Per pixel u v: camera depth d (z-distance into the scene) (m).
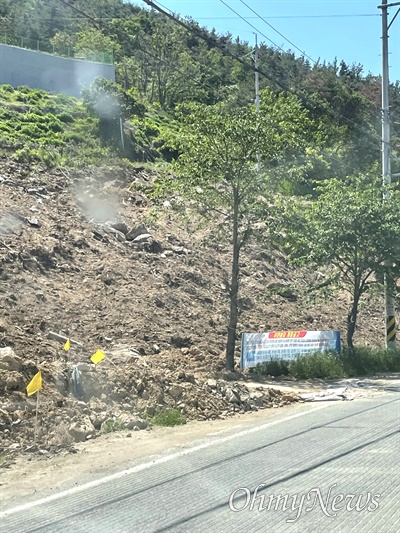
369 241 22.66
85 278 21.55
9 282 19.12
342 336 26.17
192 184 20.44
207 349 20.14
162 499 7.54
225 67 72.62
